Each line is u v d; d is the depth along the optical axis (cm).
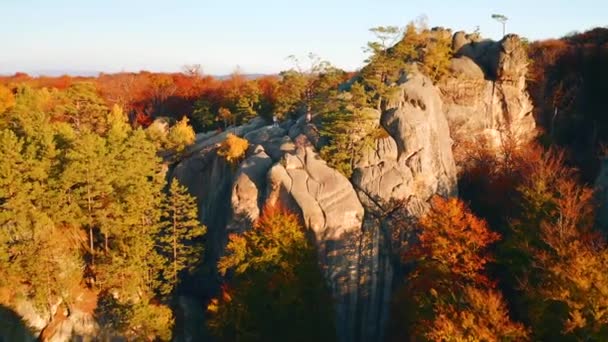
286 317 4719
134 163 5516
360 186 5341
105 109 7912
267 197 5244
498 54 6700
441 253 4184
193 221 5325
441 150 5825
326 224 5062
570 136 7056
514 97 6769
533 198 4353
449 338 3256
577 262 3206
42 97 8200
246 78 10969
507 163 6369
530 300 3725
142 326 4922
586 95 7138
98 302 5122
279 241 4784
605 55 7119
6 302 4772
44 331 4834
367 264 5150
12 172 4844
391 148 5484
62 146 5697
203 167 6375
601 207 4700
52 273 4869
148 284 5334
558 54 7494
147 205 5341
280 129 6356
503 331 3266
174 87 10469
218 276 5534
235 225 5319
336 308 5069
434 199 4931
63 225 5356
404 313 4609
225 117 8281
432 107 5850
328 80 7181
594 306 3111
